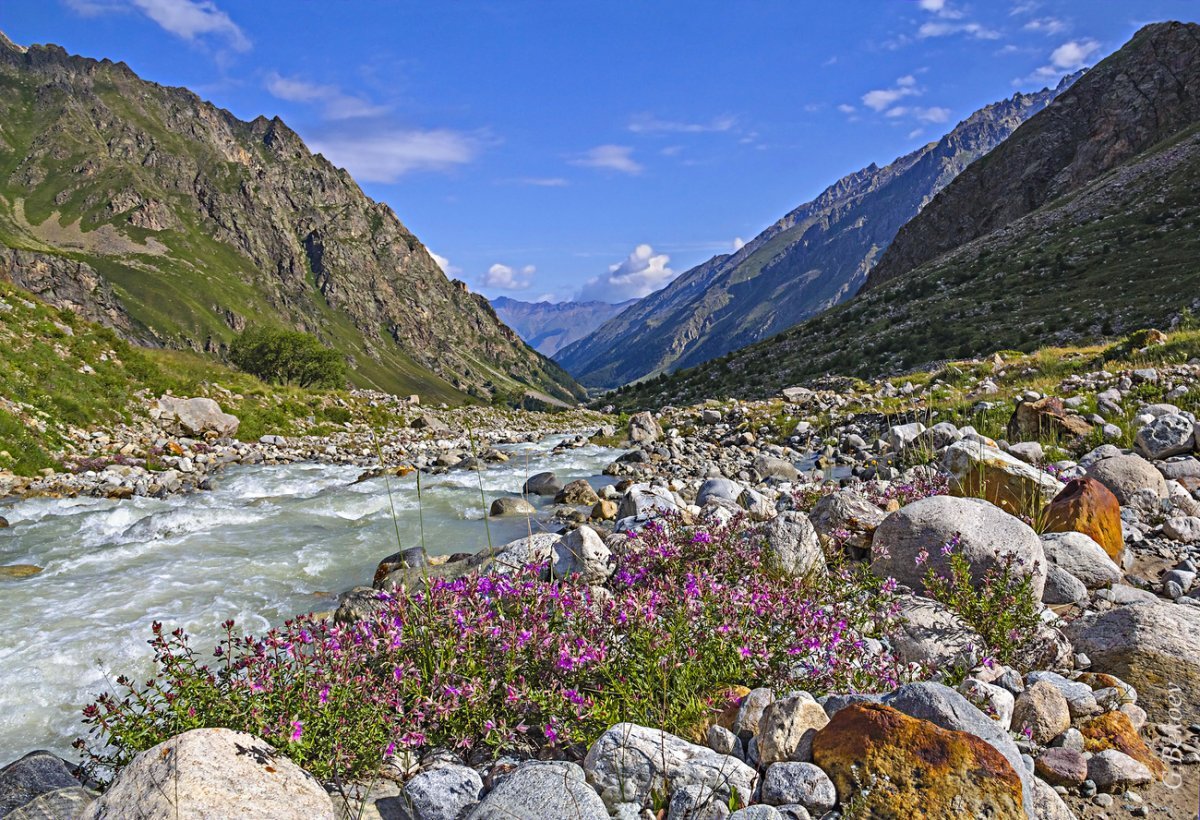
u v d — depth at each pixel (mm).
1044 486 9328
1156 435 12789
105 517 15844
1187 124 122938
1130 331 59156
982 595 6363
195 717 4598
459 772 4422
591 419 60281
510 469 23234
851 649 5465
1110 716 4871
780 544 7211
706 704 4898
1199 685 5211
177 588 10867
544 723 4863
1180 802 4207
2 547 13320
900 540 7480
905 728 4035
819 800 3873
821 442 22516
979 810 3699
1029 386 22500
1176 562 8531
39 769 4777
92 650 8539
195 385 32625
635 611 5332
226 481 21312
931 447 15922
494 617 5508
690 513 10383
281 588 10883
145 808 3699
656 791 4121
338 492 19172
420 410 46469
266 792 3895
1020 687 5238
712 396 93750
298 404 37406
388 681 5070
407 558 10883
